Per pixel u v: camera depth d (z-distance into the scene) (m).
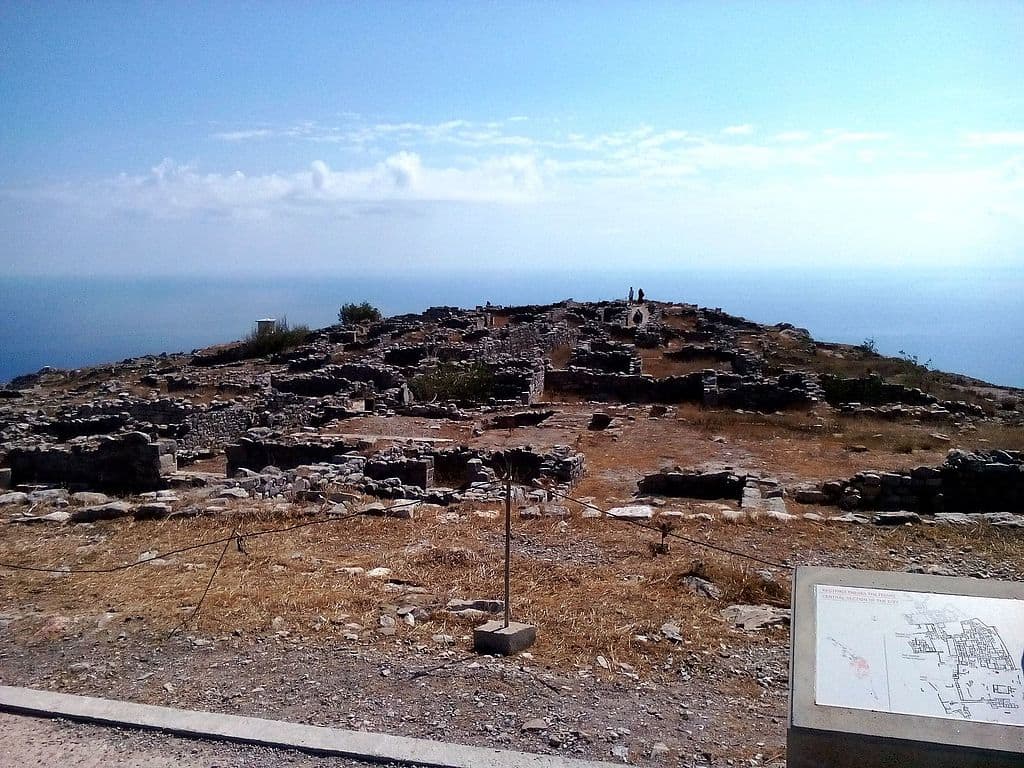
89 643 8.72
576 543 12.06
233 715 6.99
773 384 27.70
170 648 8.52
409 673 7.84
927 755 4.80
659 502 15.09
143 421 24.86
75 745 6.61
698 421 24.41
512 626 8.62
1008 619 5.41
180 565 11.27
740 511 13.86
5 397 33.75
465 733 6.74
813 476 17.50
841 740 4.92
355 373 33.00
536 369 31.88
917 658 5.22
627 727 6.90
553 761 6.21
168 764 6.30
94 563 11.52
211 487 15.91
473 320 48.59
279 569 10.99
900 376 33.19
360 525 13.02
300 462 20.09
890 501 15.33
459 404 28.52
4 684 7.78
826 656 5.32
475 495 14.96
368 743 6.46
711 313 54.22
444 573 10.76
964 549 12.11
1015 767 4.67
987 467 15.16
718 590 10.13
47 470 18.30
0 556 11.89
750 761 6.41
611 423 24.67
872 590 5.75
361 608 9.52
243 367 38.72
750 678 7.93
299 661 8.14
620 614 9.32
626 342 42.34
